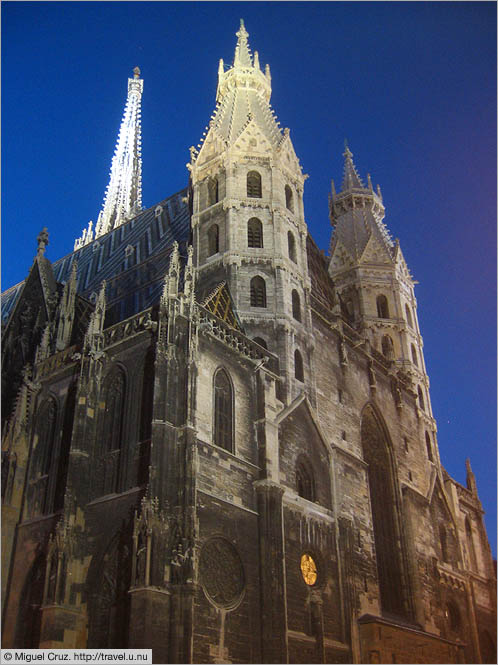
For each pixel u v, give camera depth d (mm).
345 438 52000
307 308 53312
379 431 58531
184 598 32312
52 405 45875
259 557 39188
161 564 32812
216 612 35094
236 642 35594
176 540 33781
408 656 46156
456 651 52438
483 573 66562
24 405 46781
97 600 35188
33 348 54062
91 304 57875
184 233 59562
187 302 41375
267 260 52156
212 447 38750
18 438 45438
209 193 57000
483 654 60719
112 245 70125
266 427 43188
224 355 42969
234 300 49969
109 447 40062
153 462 35094
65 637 34094
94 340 43062
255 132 58312
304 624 40125
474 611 60250
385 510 55250
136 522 33531
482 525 70312
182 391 38250
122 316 54812
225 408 41781
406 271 75375
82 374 42156
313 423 48531
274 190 55469
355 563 47094
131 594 31891
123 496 36969
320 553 43938
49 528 40406
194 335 40125
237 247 52281
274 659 36219
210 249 54219
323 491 46875
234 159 56562
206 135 60500
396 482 57000
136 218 71812
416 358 70312
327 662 40406
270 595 37750
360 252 73812
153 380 39844
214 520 37062
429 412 67938
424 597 53000
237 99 62969
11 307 65250
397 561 53844
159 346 38812
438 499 62875
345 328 58688
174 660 31031
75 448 39344
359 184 82062
